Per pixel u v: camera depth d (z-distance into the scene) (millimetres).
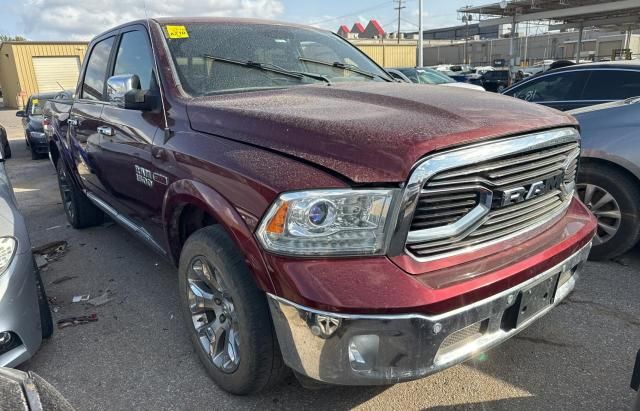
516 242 2264
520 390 2619
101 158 3943
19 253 2754
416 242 1979
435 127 2059
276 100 2760
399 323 1886
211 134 2617
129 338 3248
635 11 24688
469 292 1977
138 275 4254
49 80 32062
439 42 70875
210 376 2750
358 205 1945
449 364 2047
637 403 1895
